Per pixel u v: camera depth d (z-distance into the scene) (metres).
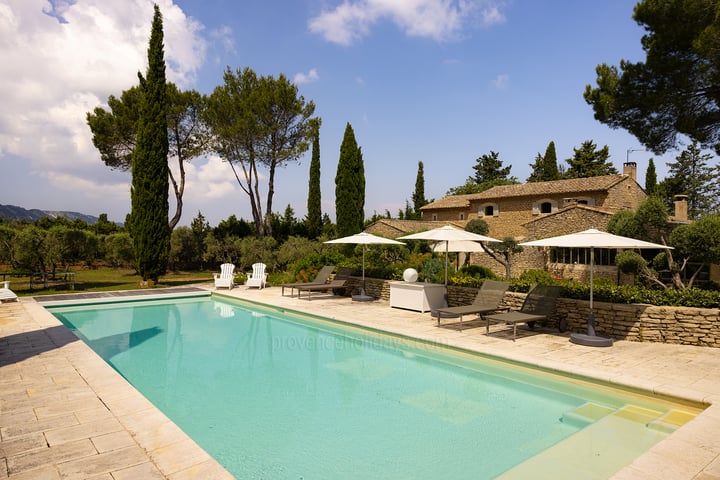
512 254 23.14
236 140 25.08
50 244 17.50
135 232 18.56
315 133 27.38
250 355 8.27
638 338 8.18
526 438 4.67
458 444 4.52
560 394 6.12
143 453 3.62
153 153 18.52
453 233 10.59
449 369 7.33
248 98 24.48
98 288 18.11
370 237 13.50
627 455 4.17
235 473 3.94
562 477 3.74
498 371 7.18
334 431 4.86
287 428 4.95
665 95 10.63
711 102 10.66
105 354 8.35
